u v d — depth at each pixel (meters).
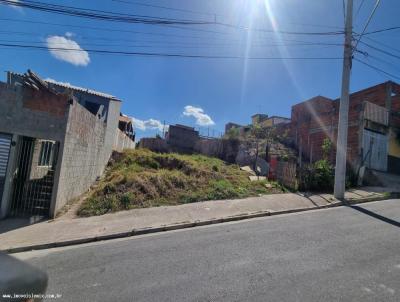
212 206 9.69
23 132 8.85
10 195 8.80
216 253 5.52
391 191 12.20
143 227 7.57
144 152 20.08
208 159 20.39
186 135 30.81
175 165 16.44
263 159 20.42
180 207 9.56
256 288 4.06
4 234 7.17
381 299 3.70
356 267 4.68
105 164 17.81
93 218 8.52
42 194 9.55
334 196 11.05
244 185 12.88
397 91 20.89
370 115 16.64
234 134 27.61
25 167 9.60
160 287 4.20
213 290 4.05
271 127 28.06
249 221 8.20
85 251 6.06
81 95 19.34
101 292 4.12
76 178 10.91
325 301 3.66
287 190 12.52
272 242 6.07
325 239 6.19
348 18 11.34
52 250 6.31
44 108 9.08
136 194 10.31
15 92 8.80
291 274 4.47
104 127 16.50
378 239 6.13
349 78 11.32
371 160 16.28
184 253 5.60
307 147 22.09
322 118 20.89
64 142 9.15
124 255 5.66
